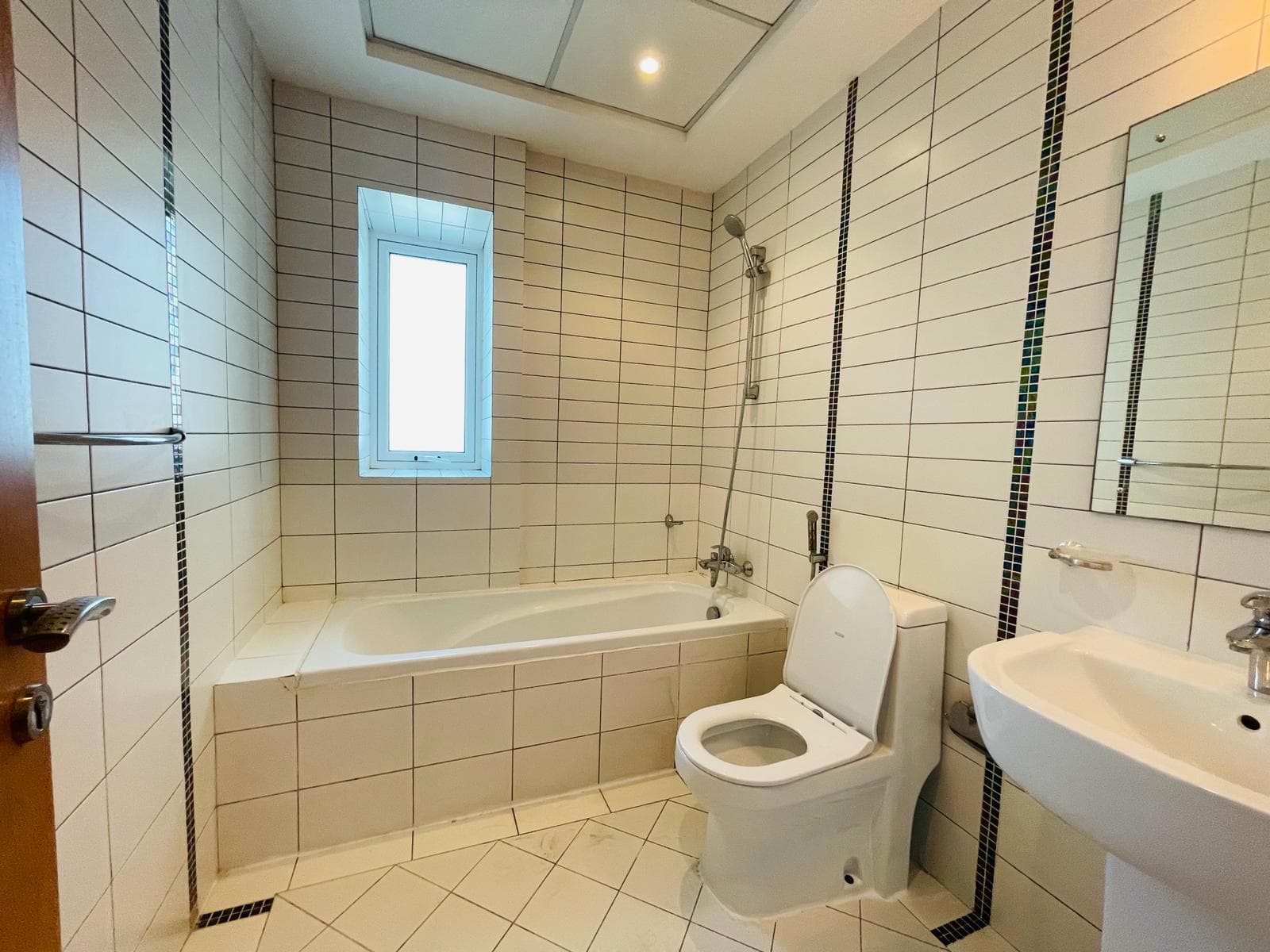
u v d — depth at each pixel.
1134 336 1.03
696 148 2.20
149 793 0.99
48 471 0.70
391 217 2.20
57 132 0.73
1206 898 0.61
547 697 1.71
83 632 0.78
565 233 2.35
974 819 1.35
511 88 1.87
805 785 1.25
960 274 1.38
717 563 2.40
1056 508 1.17
